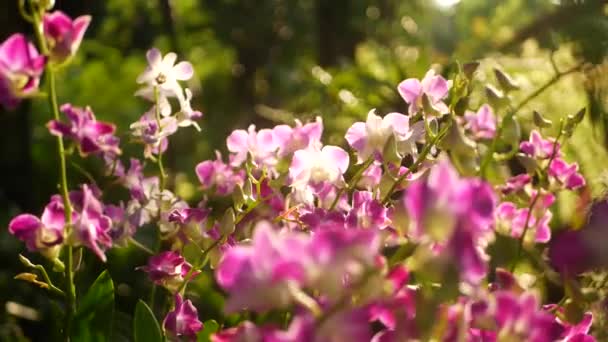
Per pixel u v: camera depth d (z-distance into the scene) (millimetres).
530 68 1992
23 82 1062
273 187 1233
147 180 1393
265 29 5488
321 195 1268
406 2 5434
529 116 1798
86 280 1982
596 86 1583
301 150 1236
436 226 938
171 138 1985
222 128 4590
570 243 1013
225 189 1372
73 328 1205
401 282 949
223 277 912
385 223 1166
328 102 2994
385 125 1220
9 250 2861
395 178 1174
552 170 1271
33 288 2568
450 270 932
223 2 5609
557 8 1880
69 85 5438
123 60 5758
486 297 1011
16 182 2998
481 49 2902
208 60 5941
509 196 1301
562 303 1137
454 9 5516
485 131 1307
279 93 4727
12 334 2018
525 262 1295
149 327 1183
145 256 2268
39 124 4121
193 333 1214
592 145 1648
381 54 3584
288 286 909
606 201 1044
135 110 5344
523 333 985
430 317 948
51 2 1069
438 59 3076
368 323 955
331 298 920
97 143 1141
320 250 913
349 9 4660
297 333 922
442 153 1168
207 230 1299
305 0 5387
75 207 1181
